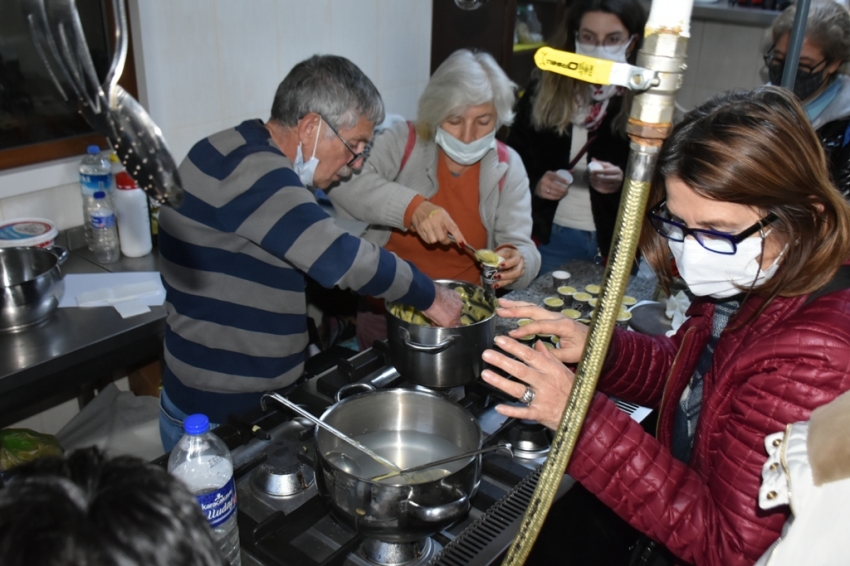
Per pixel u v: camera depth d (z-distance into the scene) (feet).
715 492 3.03
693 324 3.85
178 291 5.02
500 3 9.99
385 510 2.91
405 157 7.02
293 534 3.32
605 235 8.13
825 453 2.27
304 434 3.88
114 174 7.33
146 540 1.40
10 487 1.50
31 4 1.80
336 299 8.80
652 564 3.99
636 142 1.88
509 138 8.68
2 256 6.33
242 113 8.59
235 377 5.05
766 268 3.07
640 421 4.27
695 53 11.93
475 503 3.58
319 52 9.16
